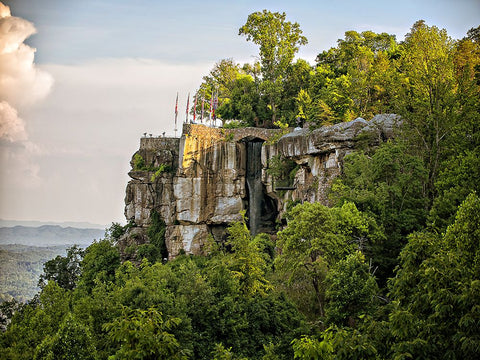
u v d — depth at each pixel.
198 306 51.72
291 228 61.62
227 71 131.00
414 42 80.00
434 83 73.19
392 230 61.12
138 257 102.56
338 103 97.50
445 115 69.56
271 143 103.31
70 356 37.16
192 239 105.19
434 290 28.77
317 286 59.28
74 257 86.25
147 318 29.41
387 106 91.44
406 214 60.50
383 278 59.12
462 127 68.00
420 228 59.34
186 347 45.84
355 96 97.56
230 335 52.03
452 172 60.50
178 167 106.94
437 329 27.86
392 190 61.03
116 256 77.69
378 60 104.00
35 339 43.41
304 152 86.31
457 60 87.38
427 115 71.88
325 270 59.09
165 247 106.50
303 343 29.92
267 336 54.12
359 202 61.75
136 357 27.48
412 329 28.11
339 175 75.62
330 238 57.12
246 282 60.88
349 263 48.81
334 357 29.03
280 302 59.09
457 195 55.78
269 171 100.38
